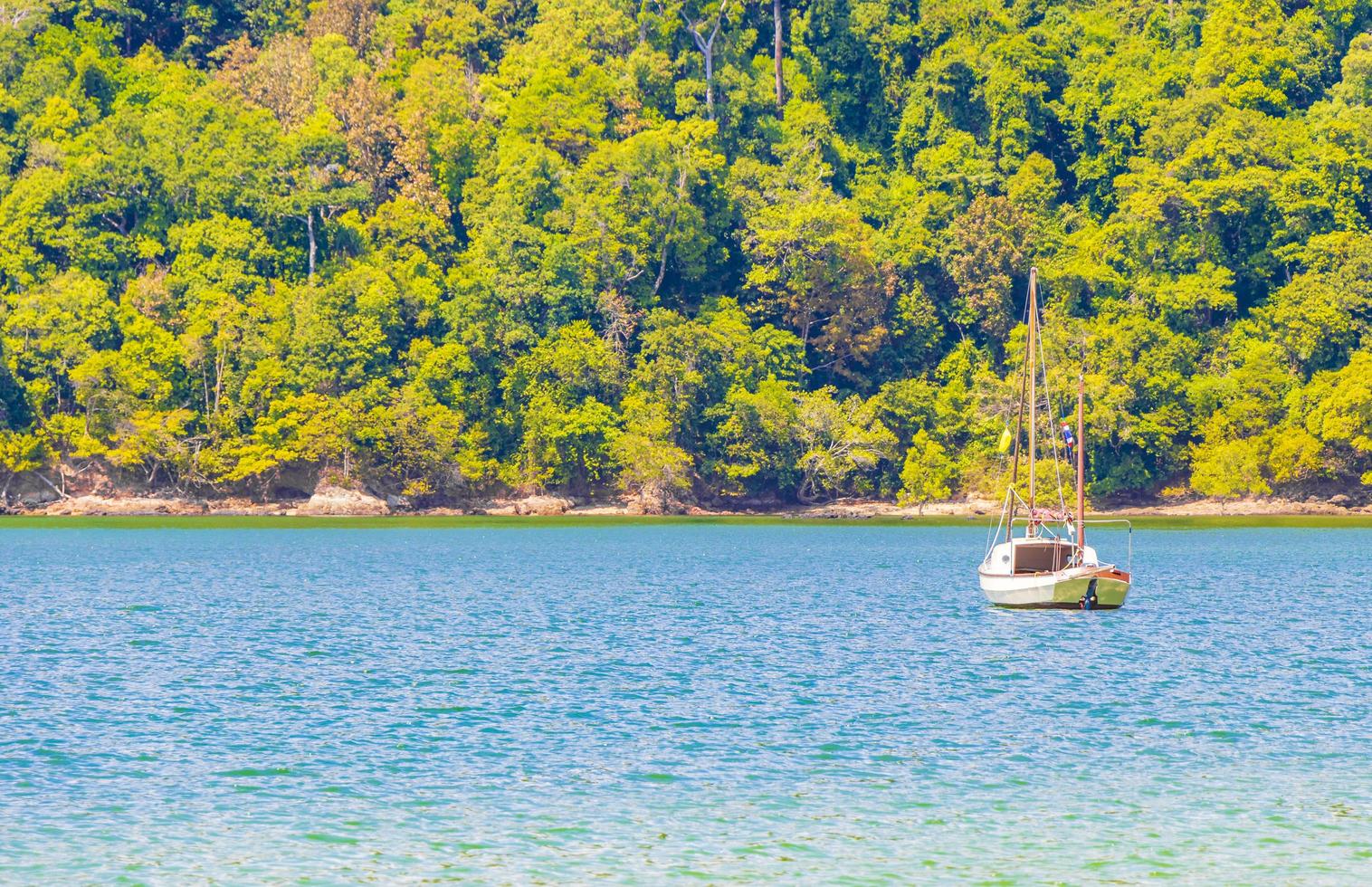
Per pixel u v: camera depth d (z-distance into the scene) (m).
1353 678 152.38
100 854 93.12
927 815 101.62
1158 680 151.12
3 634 185.00
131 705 136.88
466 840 96.19
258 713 133.38
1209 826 99.38
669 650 172.50
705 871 90.94
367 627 193.25
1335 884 89.00
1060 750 119.25
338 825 99.06
